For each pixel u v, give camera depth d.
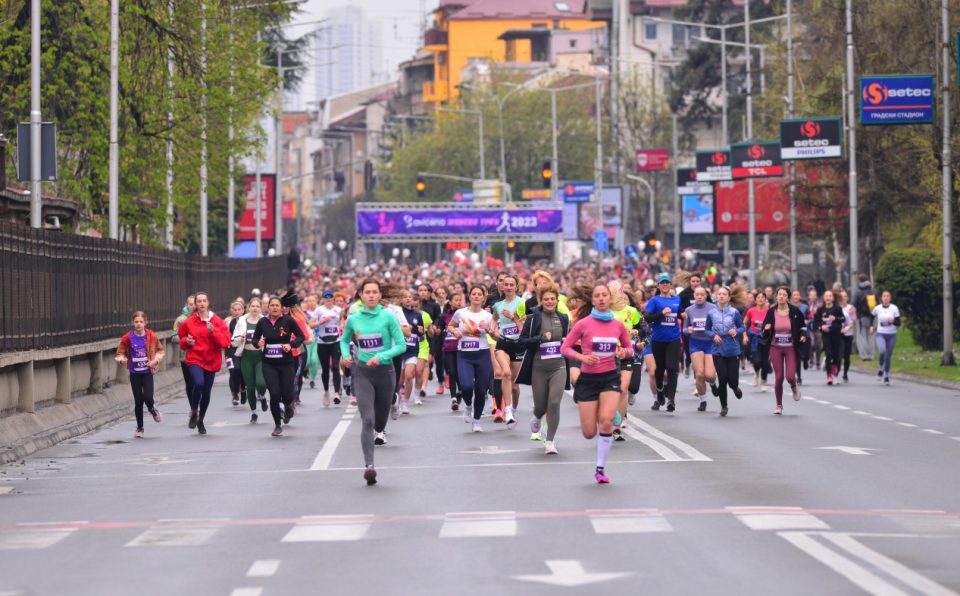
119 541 30.00
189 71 101.69
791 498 34.81
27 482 41.72
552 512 32.84
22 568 26.92
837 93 131.25
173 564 27.02
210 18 100.44
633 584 24.08
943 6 95.81
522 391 79.88
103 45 94.69
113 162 86.25
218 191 107.25
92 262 67.94
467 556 27.19
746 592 23.30
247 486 39.25
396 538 29.56
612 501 34.56
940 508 33.28
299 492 37.62
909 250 114.75
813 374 95.00
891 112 97.56
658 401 64.00
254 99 103.88
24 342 55.16
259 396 61.91
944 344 95.12
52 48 91.50
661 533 29.55
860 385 83.56
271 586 24.48
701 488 36.81
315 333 80.00
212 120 102.62
